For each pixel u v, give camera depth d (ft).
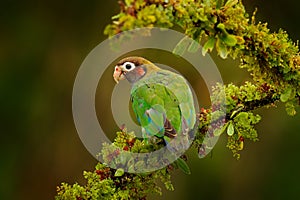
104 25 67.00
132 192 22.67
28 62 66.85
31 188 65.16
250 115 22.97
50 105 65.98
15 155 65.31
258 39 20.65
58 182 65.21
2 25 67.41
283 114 64.90
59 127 65.92
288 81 21.83
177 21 19.33
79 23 67.41
